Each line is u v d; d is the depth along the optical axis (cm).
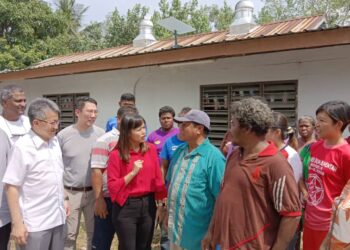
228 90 626
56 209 293
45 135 281
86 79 866
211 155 277
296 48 461
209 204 276
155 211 334
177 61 590
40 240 281
